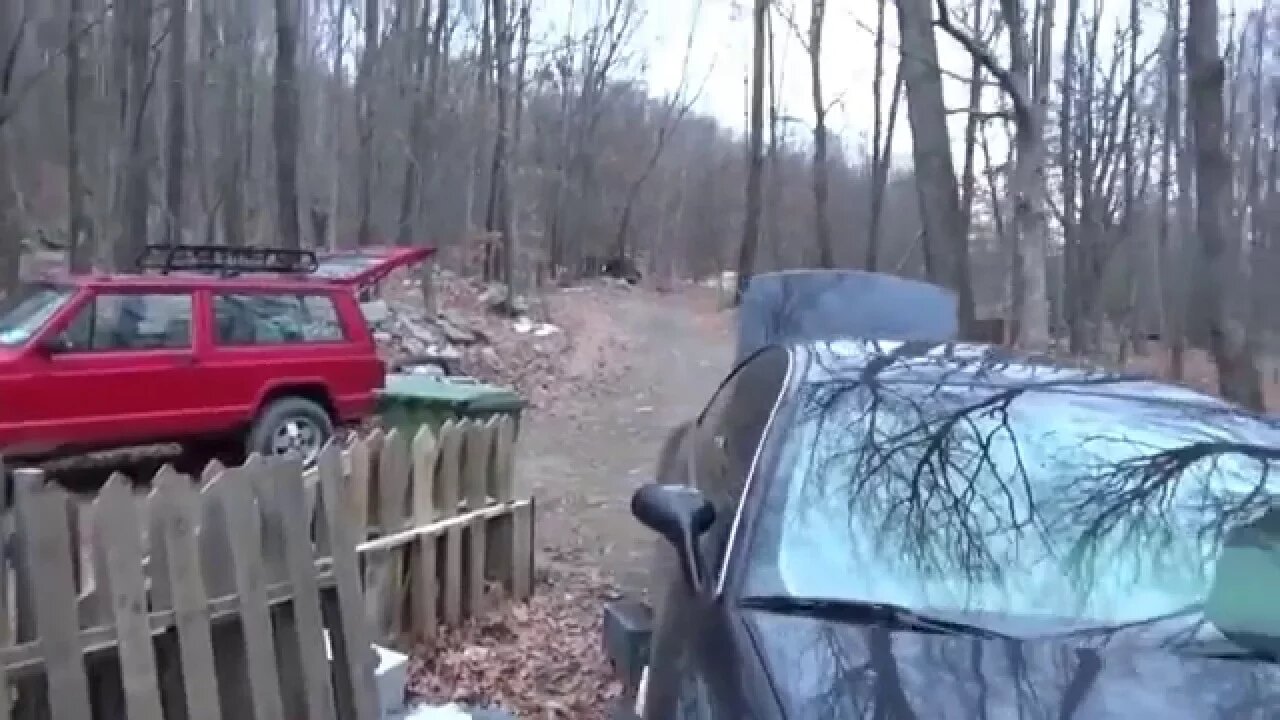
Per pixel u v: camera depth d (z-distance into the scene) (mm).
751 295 8773
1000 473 3811
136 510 4230
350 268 13594
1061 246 37344
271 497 4828
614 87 58719
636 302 41625
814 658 3150
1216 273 10969
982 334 14078
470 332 24109
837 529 3678
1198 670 3182
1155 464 3869
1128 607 3467
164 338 11188
